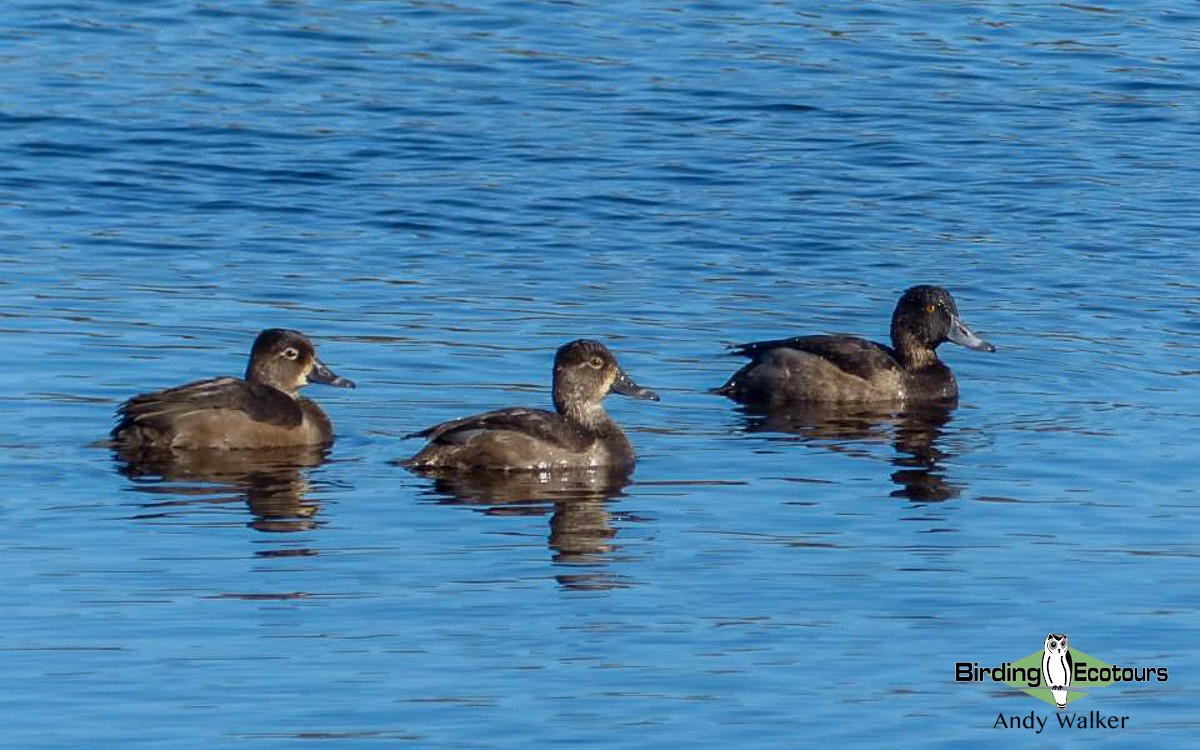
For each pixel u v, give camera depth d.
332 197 28.05
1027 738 12.84
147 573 15.47
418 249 26.06
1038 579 15.63
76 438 18.97
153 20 36.22
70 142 29.83
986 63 34.91
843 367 21.44
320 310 23.47
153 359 21.55
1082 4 38.66
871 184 29.08
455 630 14.46
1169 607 15.05
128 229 26.50
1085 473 18.48
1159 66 34.91
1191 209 28.14
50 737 12.65
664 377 21.81
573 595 15.18
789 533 16.72
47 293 23.73
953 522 17.02
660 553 16.17
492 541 16.42
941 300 21.88
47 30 35.44
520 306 23.88
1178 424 20.16
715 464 18.84
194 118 31.08
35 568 15.52
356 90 32.78
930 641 14.39
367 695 13.33
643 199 28.19
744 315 23.91
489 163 29.55
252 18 36.56
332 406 20.33
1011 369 22.30
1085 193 28.73
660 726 12.91
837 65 34.56
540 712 13.09
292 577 15.45
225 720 12.91
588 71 34.00
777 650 14.19
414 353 22.02
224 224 26.86
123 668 13.70
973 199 28.50
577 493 17.83
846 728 12.95
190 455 18.64
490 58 34.59
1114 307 24.34
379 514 17.08
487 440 18.47
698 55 34.91
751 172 29.41
